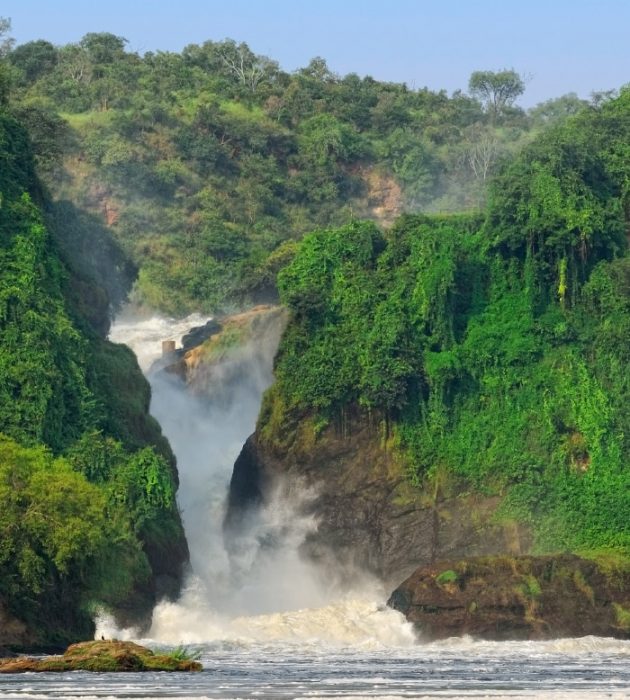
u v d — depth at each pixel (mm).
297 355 126562
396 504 120812
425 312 126000
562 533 116938
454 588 102812
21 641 88625
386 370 123062
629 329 125188
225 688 62531
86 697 58562
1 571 88500
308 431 124250
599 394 123125
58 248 127938
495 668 75562
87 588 92438
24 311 112562
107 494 101750
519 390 124188
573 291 127500
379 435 123438
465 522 119250
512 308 127438
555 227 126625
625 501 117438
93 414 112188
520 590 102875
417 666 77000
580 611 103125
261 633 102250
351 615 104188
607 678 68938
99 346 121188
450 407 124062
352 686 64062
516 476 119750
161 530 108938
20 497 89062
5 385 108438
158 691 61031
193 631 102062
